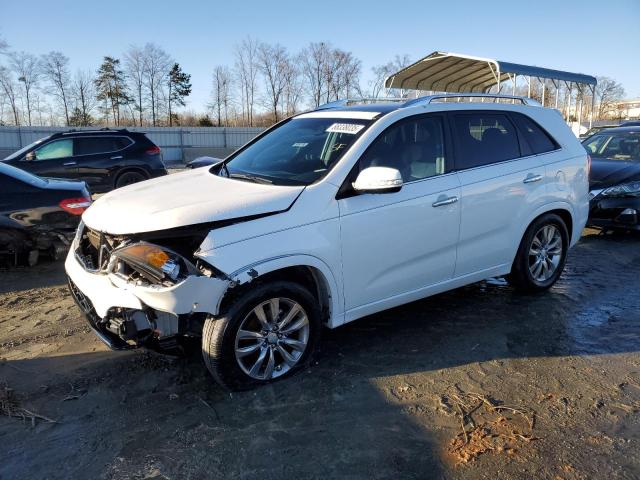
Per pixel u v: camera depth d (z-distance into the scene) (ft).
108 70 185.26
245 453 9.40
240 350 11.05
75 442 9.75
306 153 13.42
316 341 12.17
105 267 11.05
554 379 11.98
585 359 12.96
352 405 10.89
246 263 10.51
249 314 10.98
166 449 9.52
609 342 13.91
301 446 9.59
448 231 13.92
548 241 17.11
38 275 20.43
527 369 12.44
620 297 17.26
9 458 9.31
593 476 8.82
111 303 10.62
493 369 12.44
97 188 40.42
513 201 15.37
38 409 10.82
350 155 12.42
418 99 14.47
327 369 12.36
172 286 9.96
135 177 41.81
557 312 15.93
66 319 15.74
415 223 13.15
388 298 13.21
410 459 9.24
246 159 14.76
